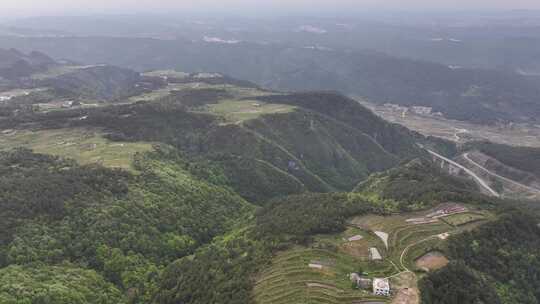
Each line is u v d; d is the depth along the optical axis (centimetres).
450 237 13300
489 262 12825
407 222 14588
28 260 12775
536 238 14550
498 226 14200
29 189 15638
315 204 16488
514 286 12362
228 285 11550
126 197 17012
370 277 11338
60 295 11375
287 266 11988
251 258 12838
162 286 13150
